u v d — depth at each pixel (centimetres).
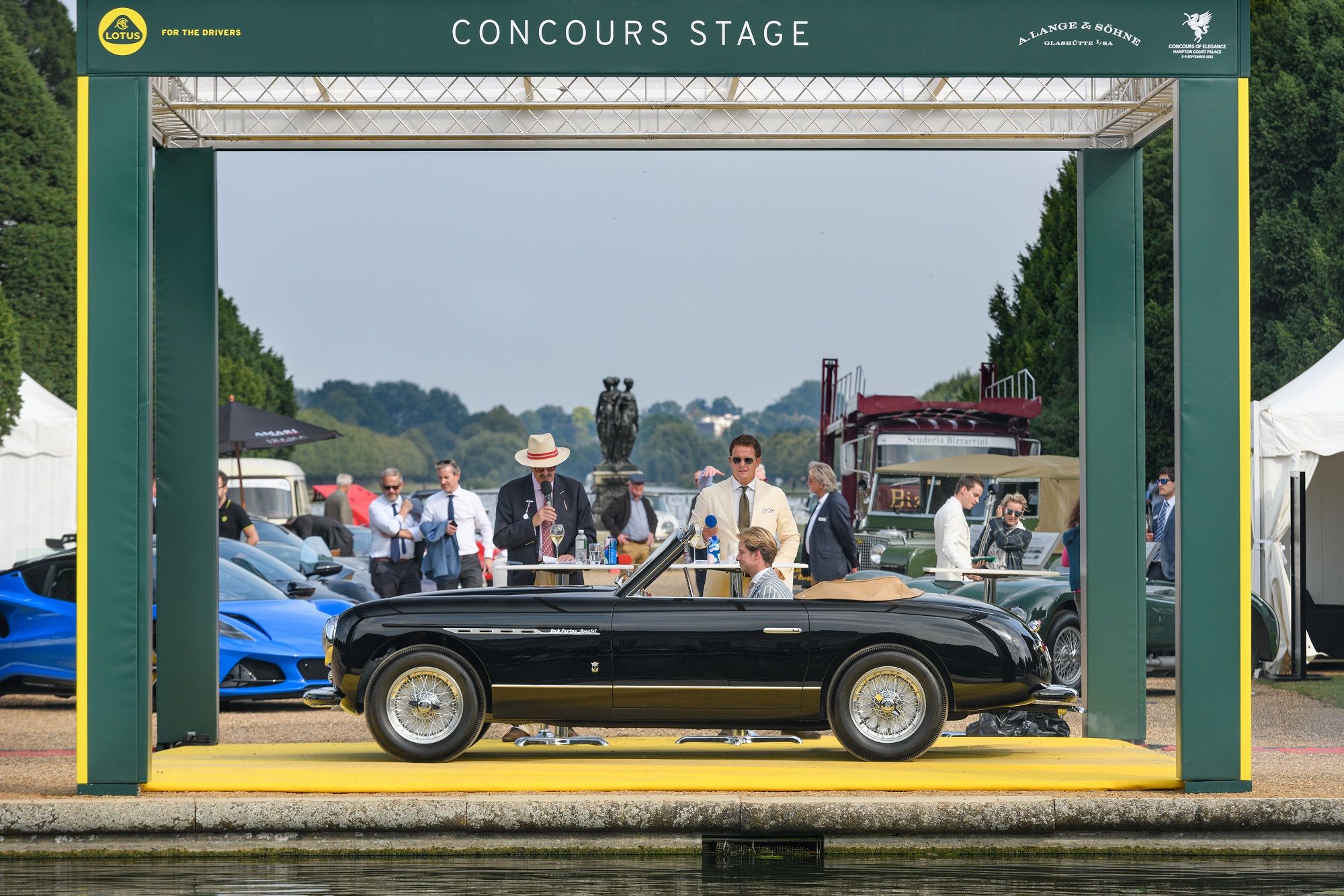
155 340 2173
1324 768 1953
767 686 1894
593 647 1897
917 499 4797
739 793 1689
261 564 3281
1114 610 2205
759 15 1766
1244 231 1770
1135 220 2191
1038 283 7950
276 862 1562
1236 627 1753
